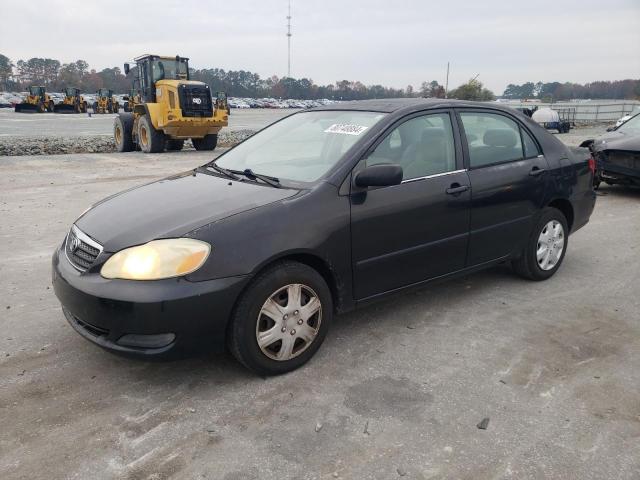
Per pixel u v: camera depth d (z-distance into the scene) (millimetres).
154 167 13289
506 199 4406
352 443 2695
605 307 4434
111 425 2832
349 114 4164
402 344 3752
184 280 2916
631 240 6500
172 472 2488
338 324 4070
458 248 4141
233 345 3137
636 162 8578
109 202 3779
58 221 7250
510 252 4621
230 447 2662
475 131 4348
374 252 3621
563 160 4965
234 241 3043
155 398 3082
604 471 2514
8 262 5516
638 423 2873
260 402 3045
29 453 2607
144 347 2965
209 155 16812
